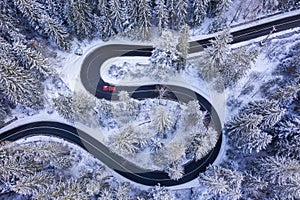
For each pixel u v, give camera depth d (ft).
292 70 161.17
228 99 162.81
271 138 125.29
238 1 181.06
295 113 139.74
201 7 161.38
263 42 174.81
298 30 177.58
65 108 149.38
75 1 150.82
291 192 116.26
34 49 162.61
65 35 167.63
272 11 181.06
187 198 145.89
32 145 147.33
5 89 140.15
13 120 165.07
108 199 120.78
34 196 120.26
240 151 145.79
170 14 165.37
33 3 152.25
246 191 134.10
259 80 165.78
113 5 153.17
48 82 168.45
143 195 137.49
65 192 117.70
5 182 131.85
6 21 152.46
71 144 158.81
